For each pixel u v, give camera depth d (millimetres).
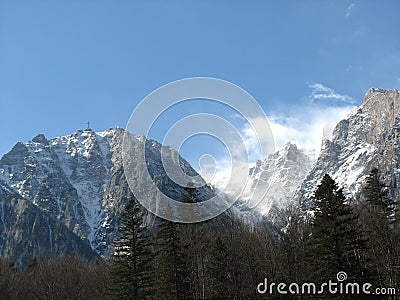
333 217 67000
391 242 73250
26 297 98125
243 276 85250
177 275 75875
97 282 101438
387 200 81188
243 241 88625
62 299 98812
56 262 116562
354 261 67312
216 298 82000
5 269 97625
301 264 80250
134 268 74688
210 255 85250
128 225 76500
